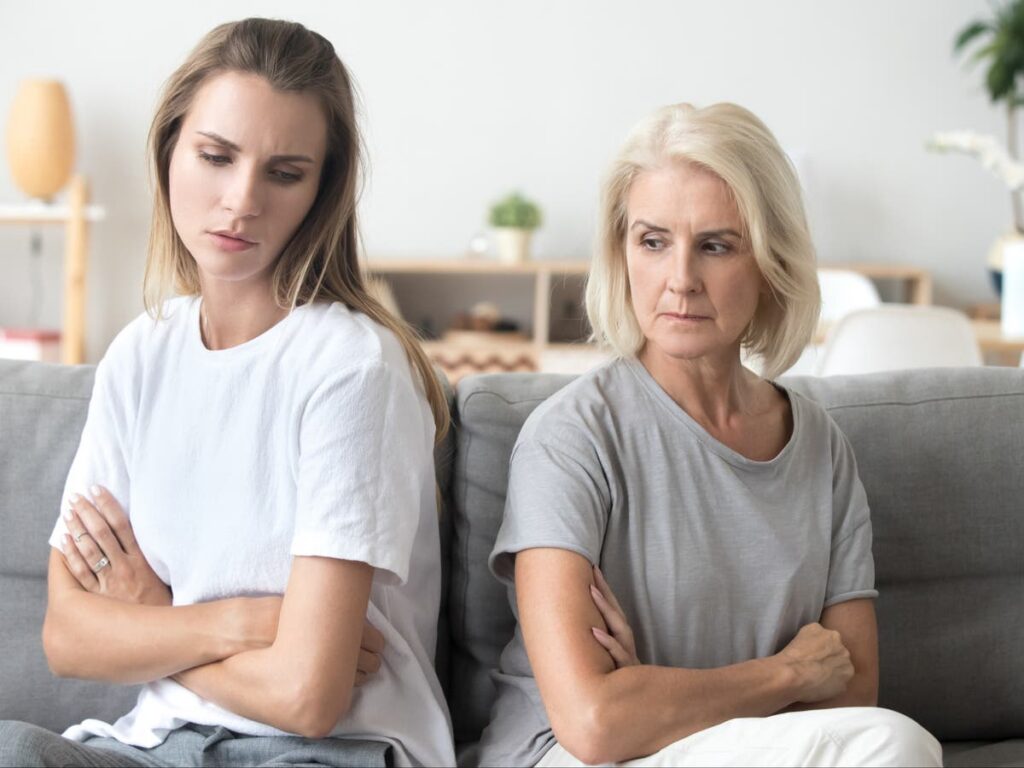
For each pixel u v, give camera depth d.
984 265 5.49
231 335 1.50
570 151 5.40
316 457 1.40
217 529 1.46
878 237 5.47
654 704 1.32
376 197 5.41
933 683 1.74
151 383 1.52
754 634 1.46
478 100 5.38
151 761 1.42
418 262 5.02
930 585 1.76
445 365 5.04
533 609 1.37
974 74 5.42
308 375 1.43
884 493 1.73
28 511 1.66
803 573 1.48
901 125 5.43
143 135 5.34
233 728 1.42
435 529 1.57
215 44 1.43
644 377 1.50
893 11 5.38
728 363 1.51
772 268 1.44
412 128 5.39
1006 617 1.76
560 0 5.35
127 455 1.53
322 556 1.36
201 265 1.44
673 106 1.46
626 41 5.37
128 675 1.42
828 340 3.22
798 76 5.39
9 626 1.67
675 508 1.45
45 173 5.09
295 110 1.41
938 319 3.17
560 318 5.38
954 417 1.76
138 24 5.29
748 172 1.41
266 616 1.39
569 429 1.45
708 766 1.29
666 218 1.41
